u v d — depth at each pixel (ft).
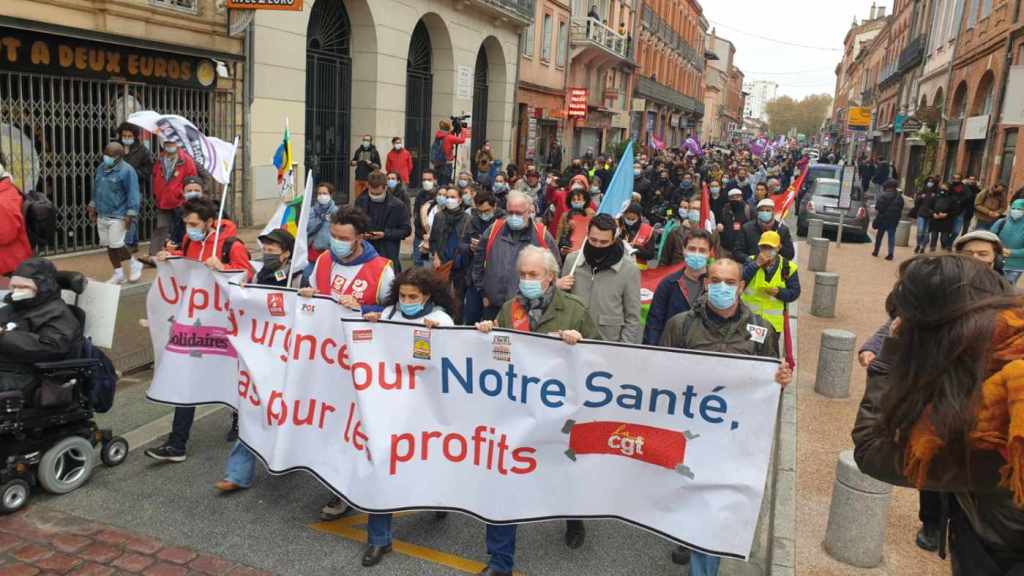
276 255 19.75
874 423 7.02
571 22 116.88
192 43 43.55
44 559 13.99
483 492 14.07
